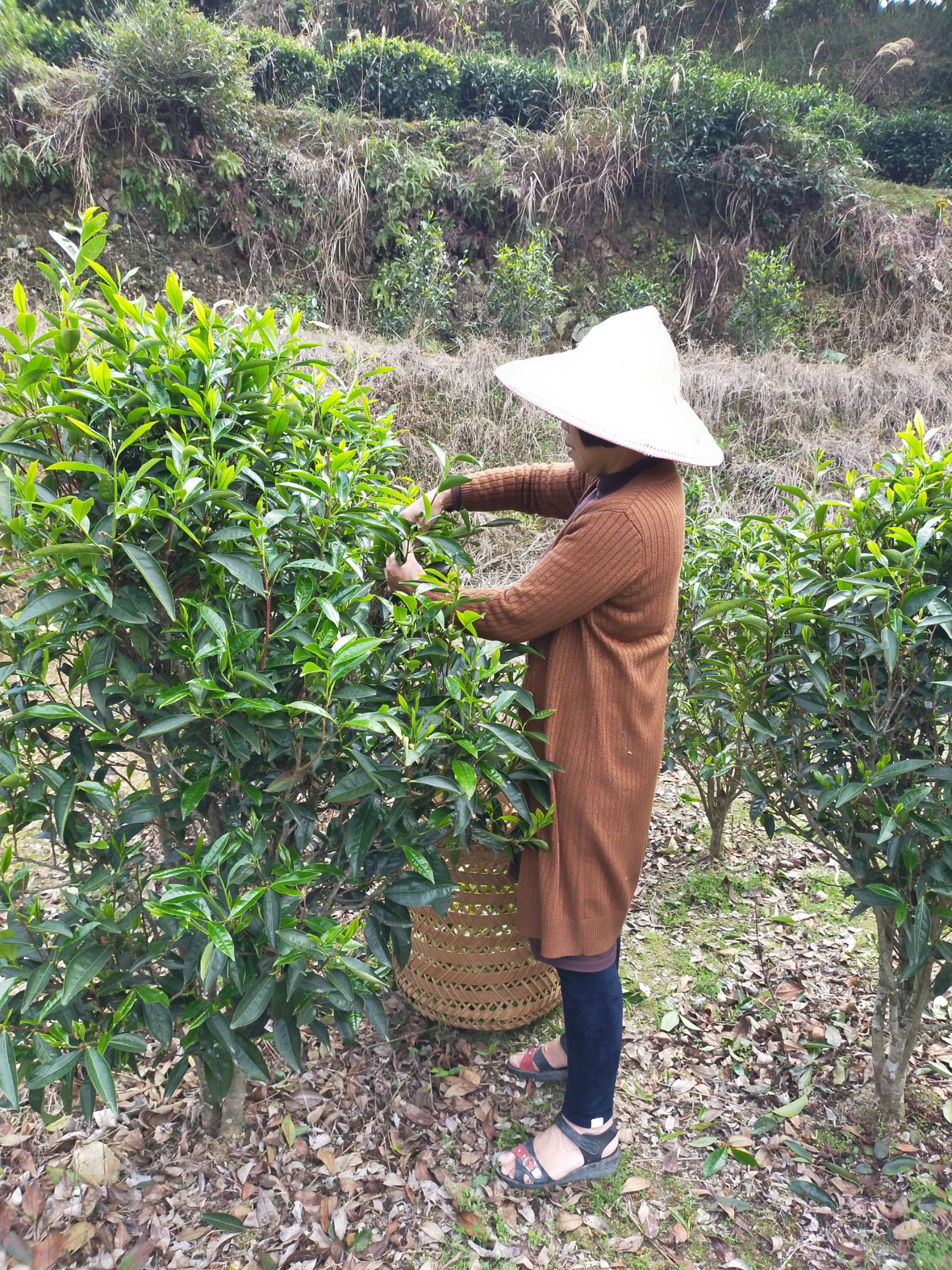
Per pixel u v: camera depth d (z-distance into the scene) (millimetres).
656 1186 1758
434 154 7836
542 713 1593
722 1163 1798
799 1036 2174
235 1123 1775
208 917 1144
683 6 10859
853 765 1880
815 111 8969
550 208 7988
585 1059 1688
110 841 1420
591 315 8016
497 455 5980
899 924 1635
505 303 7301
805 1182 1754
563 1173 1720
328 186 7328
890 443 6477
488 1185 1736
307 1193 1694
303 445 1491
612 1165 1769
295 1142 1804
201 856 1279
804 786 1904
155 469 1326
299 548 1439
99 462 1301
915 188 9117
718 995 2324
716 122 8172
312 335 6422
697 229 8359
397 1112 1902
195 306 1373
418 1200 1697
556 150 8016
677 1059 2100
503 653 1672
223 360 1372
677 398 1686
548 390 1577
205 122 6895
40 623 1353
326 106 8383
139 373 1346
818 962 2453
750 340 7730
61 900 1983
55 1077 1231
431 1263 1571
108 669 1288
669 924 2643
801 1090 1995
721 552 2486
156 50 6578
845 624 1680
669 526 1553
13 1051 1289
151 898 1368
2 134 6340
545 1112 1923
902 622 1601
